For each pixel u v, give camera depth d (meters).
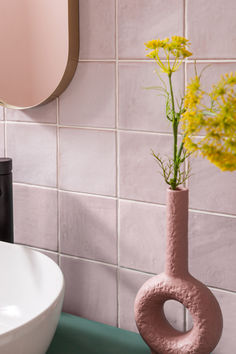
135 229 1.24
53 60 1.25
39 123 1.34
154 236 1.21
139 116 1.19
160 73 1.14
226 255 1.13
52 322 0.98
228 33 1.04
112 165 1.25
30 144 1.37
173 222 1.03
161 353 1.09
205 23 1.07
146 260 1.24
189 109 0.99
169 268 1.05
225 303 1.14
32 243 1.42
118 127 1.22
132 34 1.16
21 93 1.32
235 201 1.10
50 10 1.23
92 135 1.26
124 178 1.23
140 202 1.22
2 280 1.26
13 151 1.41
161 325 1.10
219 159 0.89
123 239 1.26
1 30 1.32
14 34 1.30
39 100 1.29
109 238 1.28
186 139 0.92
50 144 1.34
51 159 1.34
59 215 1.36
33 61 1.28
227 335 1.15
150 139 1.18
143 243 1.23
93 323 1.32
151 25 1.13
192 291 1.03
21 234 1.44
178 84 1.12
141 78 1.17
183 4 1.08
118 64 1.19
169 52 1.10
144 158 1.20
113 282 1.30
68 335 1.25
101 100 1.23
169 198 1.03
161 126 1.16
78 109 1.27
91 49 1.22
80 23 1.23
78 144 1.29
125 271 1.27
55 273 1.13
